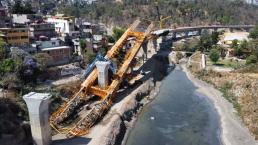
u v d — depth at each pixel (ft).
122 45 415.85
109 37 551.59
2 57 312.29
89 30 545.44
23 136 219.41
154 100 367.86
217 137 265.34
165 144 253.65
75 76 353.72
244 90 352.08
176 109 336.29
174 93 394.52
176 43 654.94
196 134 272.72
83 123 262.88
